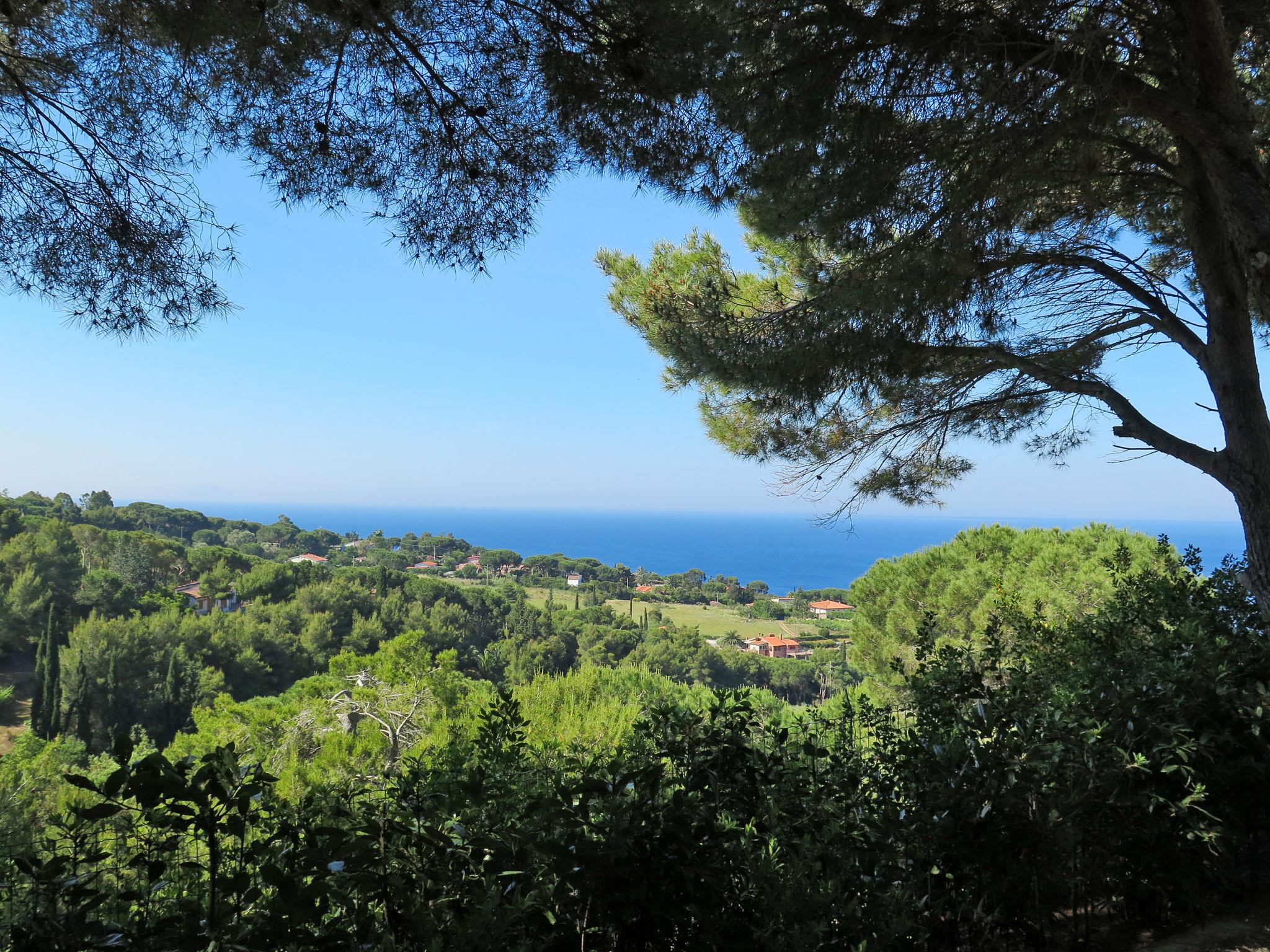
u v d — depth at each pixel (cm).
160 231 279
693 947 161
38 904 133
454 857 158
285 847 152
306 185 283
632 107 297
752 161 351
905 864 202
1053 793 218
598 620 9100
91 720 4162
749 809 211
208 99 270
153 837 150
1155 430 442
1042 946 224
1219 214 412
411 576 9269
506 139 287
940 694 288
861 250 386
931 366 449
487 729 230
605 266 538
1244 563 423
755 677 7006
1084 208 455
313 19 254
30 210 274
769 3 312
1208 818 251
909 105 343
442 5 257
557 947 151
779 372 424
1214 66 342
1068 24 325
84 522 10800
